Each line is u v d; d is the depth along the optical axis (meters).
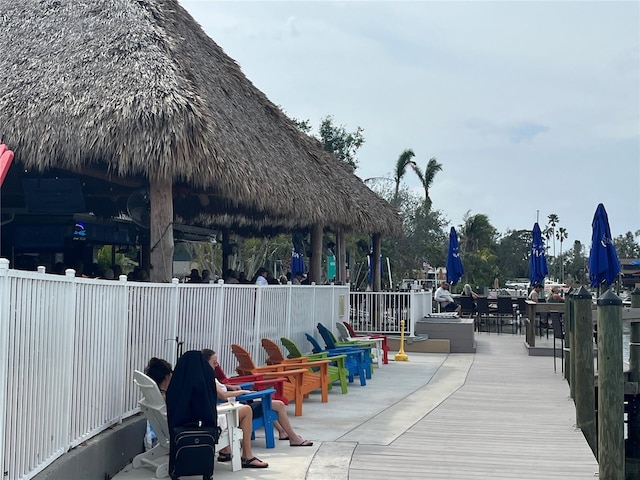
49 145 9.88
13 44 11.78
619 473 7.21
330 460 7.66
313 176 16.64
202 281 15.55
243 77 16.67
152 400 6.98
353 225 19.36
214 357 7.80
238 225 20.73
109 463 6.86
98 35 11.30
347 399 11.77
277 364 11.16
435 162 47.38
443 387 13.22
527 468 7.52
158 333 8.40
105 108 9.88
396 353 19.34
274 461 7.59
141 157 9.62
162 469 6.86
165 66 10.52
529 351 18.84
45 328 5.58
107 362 7.08
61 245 15.45
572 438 8.95
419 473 7.25
